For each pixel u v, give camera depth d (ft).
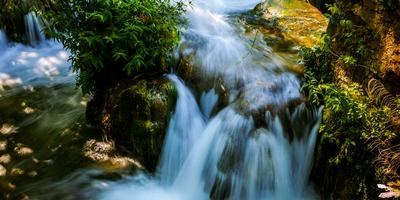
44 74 22.94
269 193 15.08
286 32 21.99
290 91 16.26
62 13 17.03
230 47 19.11
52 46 25.82
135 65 15.74
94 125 17.62
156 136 15.44
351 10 15.01
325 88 14.94
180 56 17.71
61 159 16.28
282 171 15.16
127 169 15.85
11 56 24.23
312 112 15.42
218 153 15.21
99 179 15.39
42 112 19.47
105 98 16.78
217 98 16.72
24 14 25.00
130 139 15.94
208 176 15.34
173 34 16.94
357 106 12.91
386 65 12.84
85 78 16.76
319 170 15.03
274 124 15.35
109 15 15.55
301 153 15.74
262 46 20.10
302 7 25.30
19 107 19.84
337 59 15.43
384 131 12.28
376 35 13.48
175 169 16.19
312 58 17.13
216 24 23.39
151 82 15.97
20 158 16.43
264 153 14.82
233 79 16.85
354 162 13.14
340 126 13.61
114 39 15.57
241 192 14.82
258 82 16.53
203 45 18.74
